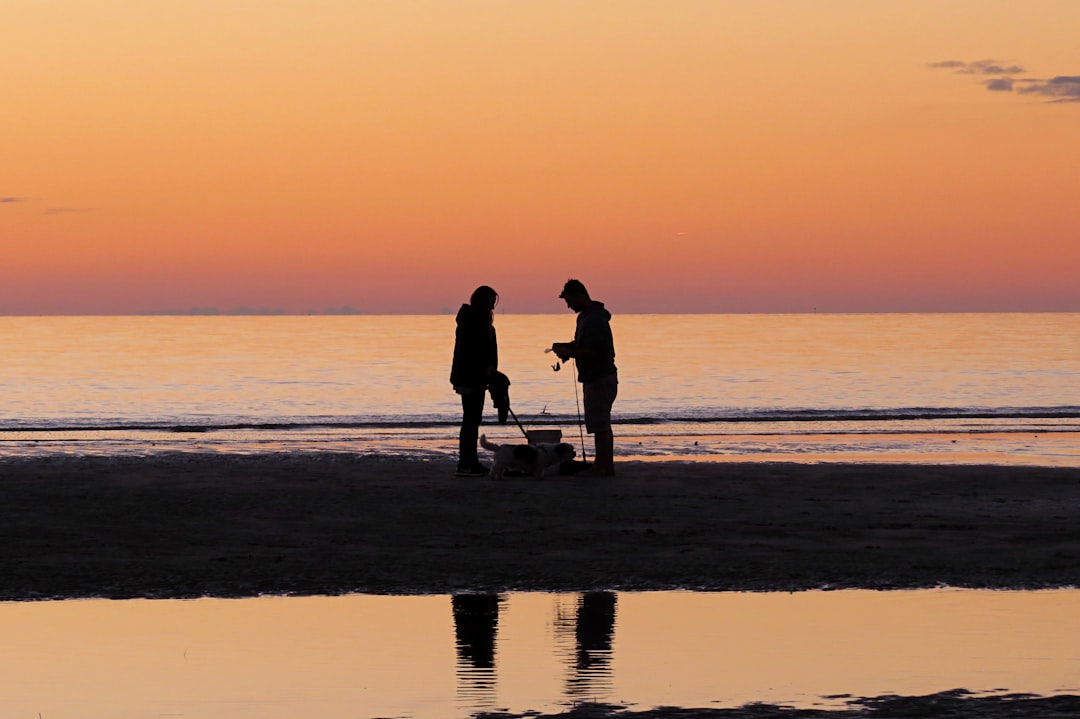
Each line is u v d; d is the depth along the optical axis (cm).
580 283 6338
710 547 4378
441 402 13900
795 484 6134
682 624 3269
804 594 3647
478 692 2614
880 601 3550
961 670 2792
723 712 2447
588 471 6412
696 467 6888
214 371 19500
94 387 16025
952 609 3447
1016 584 3781
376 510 5188
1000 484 6200
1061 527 4838
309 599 3575
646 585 3766
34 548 4306
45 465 6956
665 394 14975
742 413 12181
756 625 3250
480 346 6338
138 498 5506
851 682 2688
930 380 17425
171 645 3030
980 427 10650
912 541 4512
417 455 7781
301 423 10906
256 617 3344
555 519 4978
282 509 5209
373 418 11594
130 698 2580
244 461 7281
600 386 6331
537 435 6462
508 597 3606
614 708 2486
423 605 3497
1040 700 2533
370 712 2470
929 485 6141
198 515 5050
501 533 4653
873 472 6700
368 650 2986
